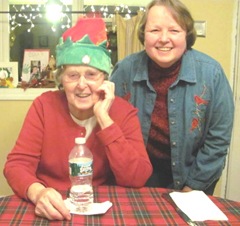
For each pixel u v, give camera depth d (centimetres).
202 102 155
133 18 268
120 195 126
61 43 139
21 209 112
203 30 274
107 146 134
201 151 164
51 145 142
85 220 104
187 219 106
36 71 290
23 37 291
